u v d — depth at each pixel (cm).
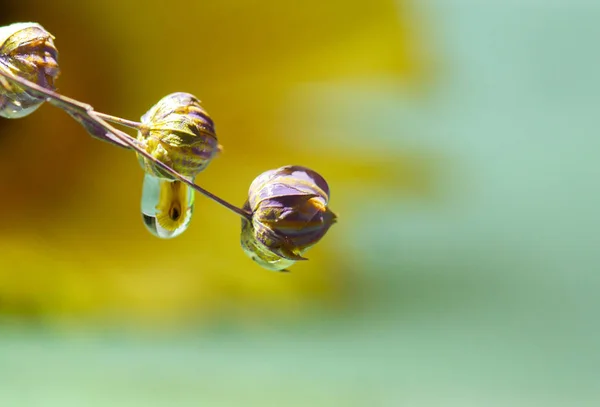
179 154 19
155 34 41
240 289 34
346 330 32
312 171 19
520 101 39
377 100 37
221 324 32
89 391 26
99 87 41
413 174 36
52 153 38
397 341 30
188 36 40
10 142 38
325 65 38
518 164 37
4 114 19
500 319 31
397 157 37
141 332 31
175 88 40
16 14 39
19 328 30
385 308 32
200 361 29
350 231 35
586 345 30
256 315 32
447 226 35
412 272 34
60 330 30
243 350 30
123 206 37
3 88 19
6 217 36
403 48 37
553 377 27
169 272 34
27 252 33
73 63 40
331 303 33
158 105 19
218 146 19
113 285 33
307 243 19
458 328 30
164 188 20
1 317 31
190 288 33
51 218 36
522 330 30
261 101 38
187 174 19
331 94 38
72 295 32
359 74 38
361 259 34
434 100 37
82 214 37
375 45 37
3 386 26
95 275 33
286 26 38
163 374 27
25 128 38
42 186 37
